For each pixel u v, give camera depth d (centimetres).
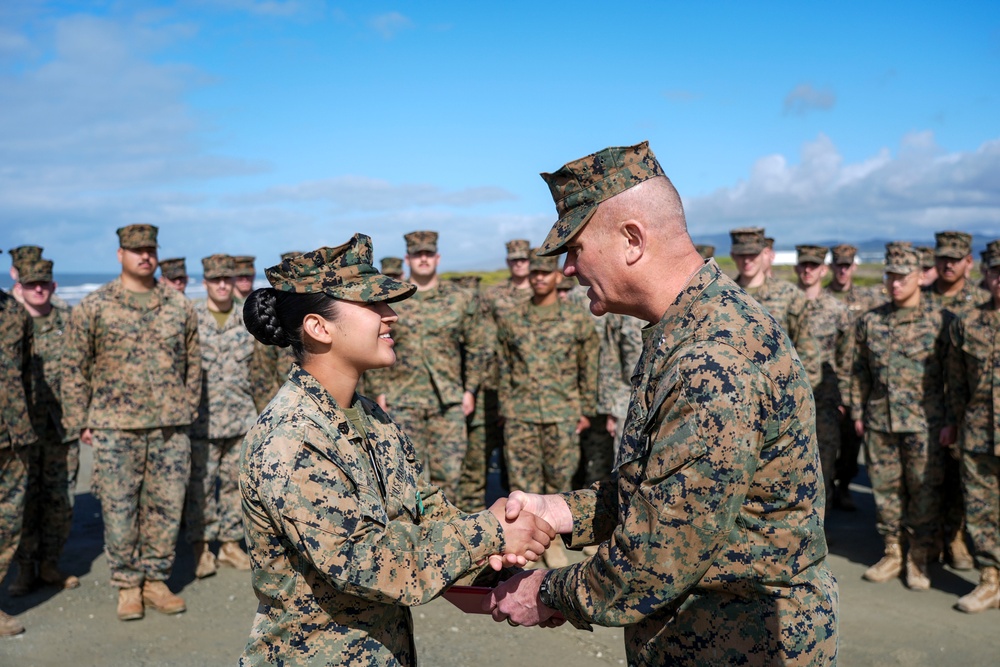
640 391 212
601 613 207
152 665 456
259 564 215
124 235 524
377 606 217
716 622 204
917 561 564
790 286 666
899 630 493
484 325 745
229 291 642
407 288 222
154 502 532
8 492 498
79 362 513
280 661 214
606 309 229
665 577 193
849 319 767
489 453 750
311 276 222
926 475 557
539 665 450
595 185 218
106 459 514
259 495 204
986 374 510
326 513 200
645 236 213
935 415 555
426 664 451
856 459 770
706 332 198
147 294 536
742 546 200
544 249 223
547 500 248
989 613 517
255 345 629
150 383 522
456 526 217
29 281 643
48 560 573
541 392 644
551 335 641
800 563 202
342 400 231
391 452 239
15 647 478
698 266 219
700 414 188
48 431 570
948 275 665
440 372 653
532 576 239
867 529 704
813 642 201
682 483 189
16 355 501
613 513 252
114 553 518
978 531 523
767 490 200
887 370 571
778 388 196
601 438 712
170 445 537
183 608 534
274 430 208
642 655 218
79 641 487
